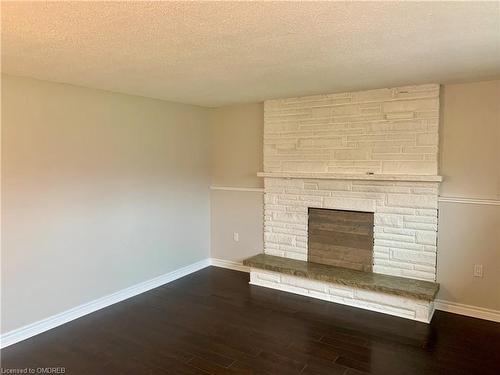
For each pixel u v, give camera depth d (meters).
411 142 3.74
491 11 1.77
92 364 2.80
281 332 3.30
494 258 3.46
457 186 3.61
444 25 1.96
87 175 3.65
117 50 2.40
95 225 3.75
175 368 2.75
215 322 3.51
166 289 4.39
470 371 2.70
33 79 3.18
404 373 2.68
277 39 2.20
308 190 4.38
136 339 3.18
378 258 3.98
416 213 3.75
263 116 4.75
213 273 4.99
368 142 3.97
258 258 4.59
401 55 2.55
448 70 3.00
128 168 4.08
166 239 4.61
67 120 3.45
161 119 4.46
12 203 3.07
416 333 3.26
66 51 2.41
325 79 3.35
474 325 3.41
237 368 2.75
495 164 3.43
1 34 2.07
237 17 1.84
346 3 1.68
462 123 3.56
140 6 1.70
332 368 2.75
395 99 3.79
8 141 3.03
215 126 5.22
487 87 3.43
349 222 4.13
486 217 3.47
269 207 4.70
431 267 3.72
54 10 1.74
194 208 5.03
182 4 1.68
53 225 3.38
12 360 2.85
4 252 3.04
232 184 5.11
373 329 3.35
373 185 3.95
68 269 3.52
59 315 3.46
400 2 1.67
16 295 3.12
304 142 4.39
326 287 4.00
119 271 4.04
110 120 3.85
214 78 3.27
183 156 4.81
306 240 4.45
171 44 2.28
